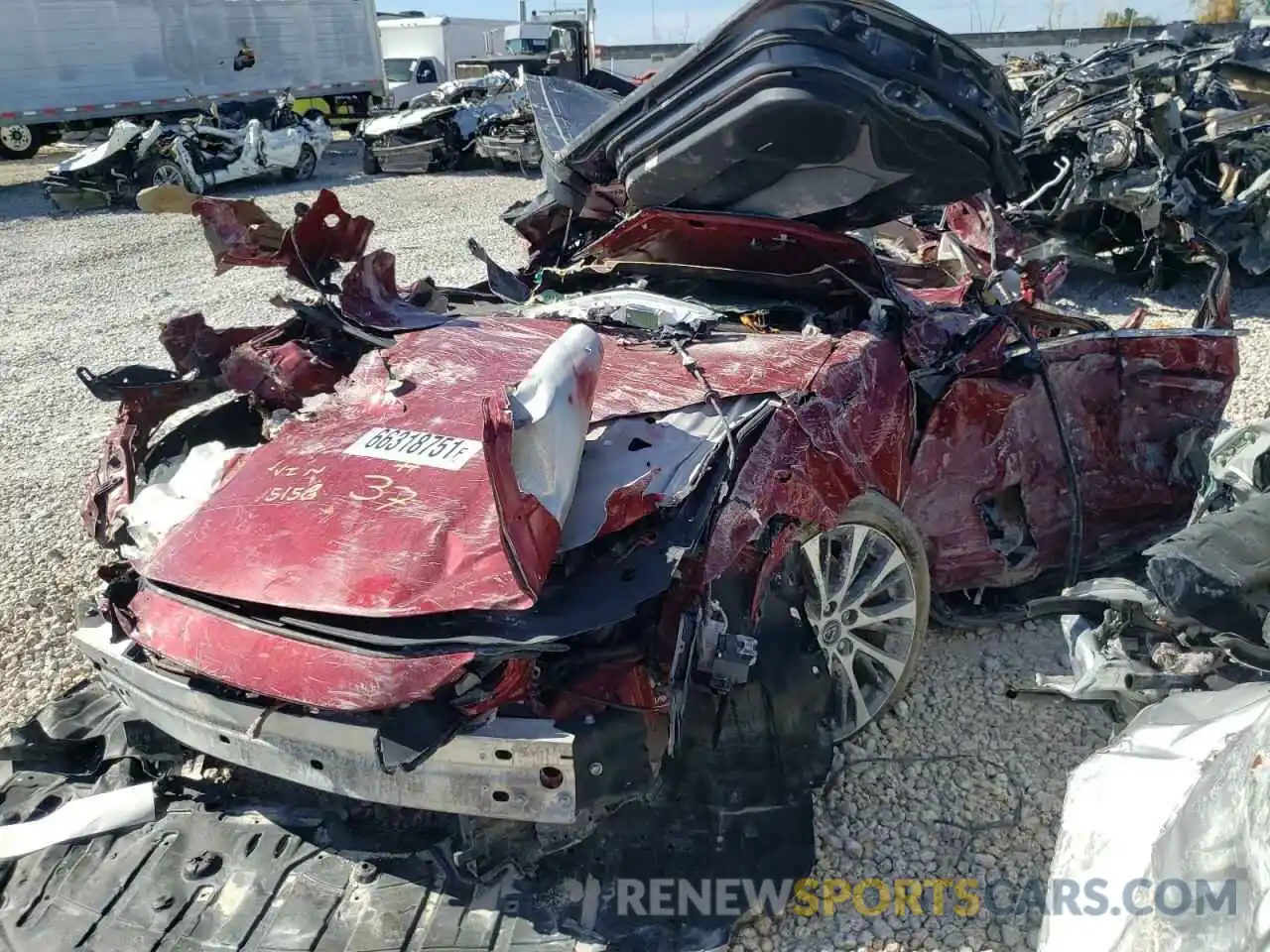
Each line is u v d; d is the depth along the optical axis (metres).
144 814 2.73
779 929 2.55
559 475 2.28
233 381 3.41
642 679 2.31
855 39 3.26
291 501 2.57
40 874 2.64
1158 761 2.19
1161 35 10.59
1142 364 3.96
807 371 3.04
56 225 13.59
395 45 31.89
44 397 6.94
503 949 2.34
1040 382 3.75
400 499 2.50
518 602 2.18
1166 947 1.81
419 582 2.26
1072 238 8.55
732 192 3.82
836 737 3.12
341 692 2.15
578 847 2.56
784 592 2.78
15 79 17.69
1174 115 7.68
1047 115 8.49
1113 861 2.09
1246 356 6.88
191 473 3.00
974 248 4.88
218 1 20.38
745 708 2.64
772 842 2.56
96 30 18.52
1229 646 2.59
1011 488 3.81
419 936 2.38
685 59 3.46
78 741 3.09
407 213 13.54
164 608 2.47
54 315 8.98
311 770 2.27
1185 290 8.64
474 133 17.39
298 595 2.29
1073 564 3.88
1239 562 2.58
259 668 2.25
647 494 2.37
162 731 2.67
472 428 2.78
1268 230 7.82
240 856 2.64
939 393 3.47
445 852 2.58
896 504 3.15
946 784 3.06
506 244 11.18
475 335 3.48
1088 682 2.82
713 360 3.16
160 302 9.34
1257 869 1.68
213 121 16.47
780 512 2.60
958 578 3.72
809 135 3.44
